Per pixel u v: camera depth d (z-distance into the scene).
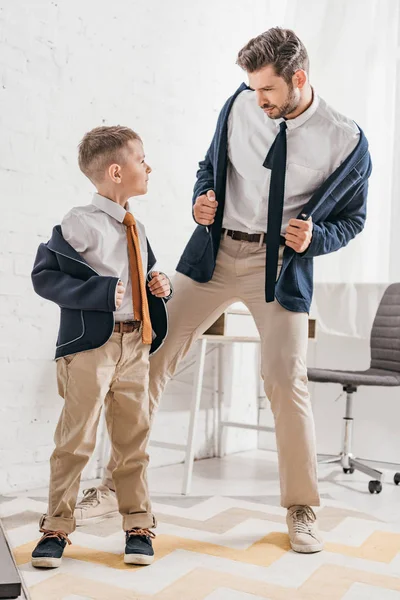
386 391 3.27
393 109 3.33
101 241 1.76
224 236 2.09
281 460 1.95
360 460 3.03
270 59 1.85
